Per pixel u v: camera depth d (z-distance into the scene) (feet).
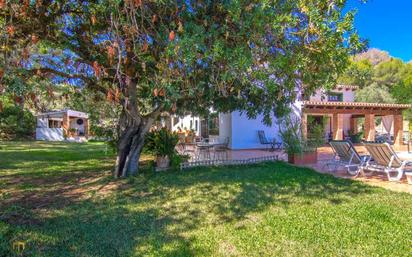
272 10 18.48
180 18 19.22
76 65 24.23
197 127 80.59
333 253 12.87
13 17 17.33
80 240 14.35
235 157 48.42
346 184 26.23
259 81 20.76
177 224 16.61
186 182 27.27
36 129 105.29
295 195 22.45
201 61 19.54
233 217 17.67
